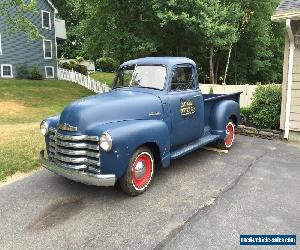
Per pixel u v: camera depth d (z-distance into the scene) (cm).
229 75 2822
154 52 2039
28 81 2609
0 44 2616
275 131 934
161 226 434
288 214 469
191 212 471
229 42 2009
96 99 527
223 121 745
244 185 573
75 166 487
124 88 629
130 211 475
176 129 608
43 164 533
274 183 584
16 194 538
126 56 2123
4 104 1762
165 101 581
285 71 903
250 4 2414
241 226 435
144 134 502
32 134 878
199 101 674
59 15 4188
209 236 411
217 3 1952
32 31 2008
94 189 555
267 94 999
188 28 1848
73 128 481
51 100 2005
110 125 489
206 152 776
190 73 663
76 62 3684
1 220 454
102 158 467
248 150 802
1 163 657
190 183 579
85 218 456
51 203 504
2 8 2067
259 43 2678
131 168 498
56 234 418
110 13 2047
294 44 873
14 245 396
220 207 488
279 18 867
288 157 744
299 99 882
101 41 2127
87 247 390
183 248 387
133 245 393
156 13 1852
